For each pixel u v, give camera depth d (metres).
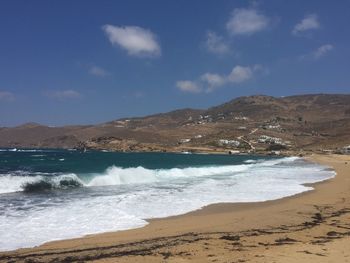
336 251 10.30
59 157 86.75
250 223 14.49
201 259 9.63
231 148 168.50
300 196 22.19
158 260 9.58
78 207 17.36
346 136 160.62
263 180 31.97
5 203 18.20
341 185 28.27
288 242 11.36
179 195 21.89
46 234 12.57
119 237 12.28
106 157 92.88
